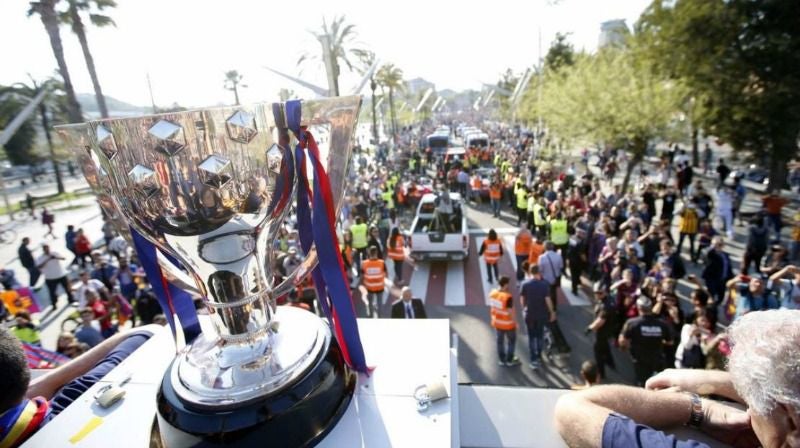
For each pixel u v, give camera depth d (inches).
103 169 36.3
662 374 48.3
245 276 37.8
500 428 42.3
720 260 315.6
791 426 31.0
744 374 33.3
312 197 39.3
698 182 500.4
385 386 39.5
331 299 40.9
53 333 367.9
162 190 32.4
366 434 34.9
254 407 33.2
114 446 37.2
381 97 1691.7
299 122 35.9
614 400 41.1
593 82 625.9
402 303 267.7
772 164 625.0
